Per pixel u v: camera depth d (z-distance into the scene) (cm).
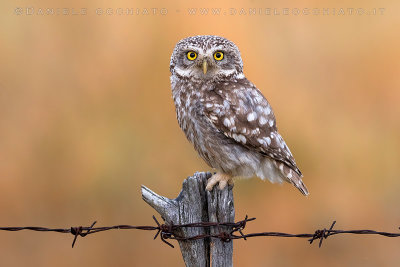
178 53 932
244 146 905
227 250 768
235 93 906
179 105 938
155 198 759
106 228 756
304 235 763
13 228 756
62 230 757
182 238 761
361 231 766
